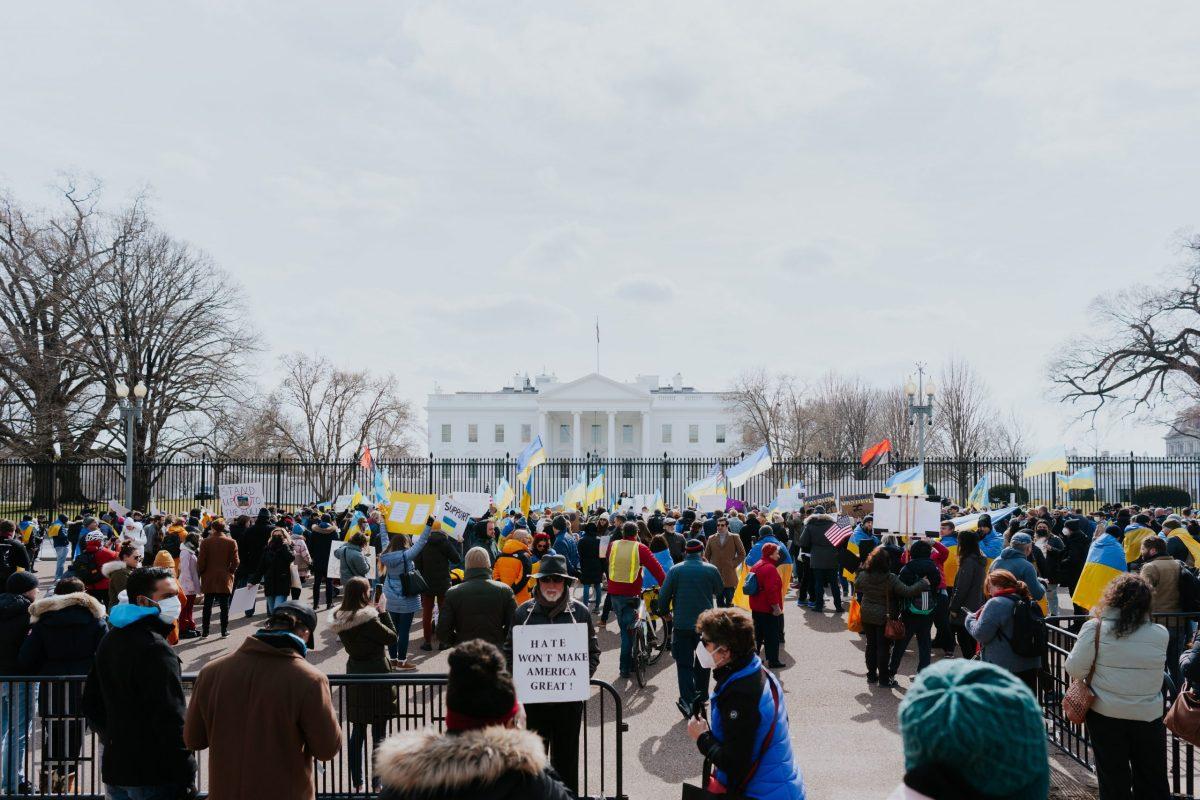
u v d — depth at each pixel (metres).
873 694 10.19
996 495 33.22
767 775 4.12
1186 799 6.31
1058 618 8.66
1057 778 7.36
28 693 6.68
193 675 6.52
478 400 96.31
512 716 2.94
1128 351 43.59
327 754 4.23
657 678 11.20
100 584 11.59
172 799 4.91
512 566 11.77
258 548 15.77
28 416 36.50
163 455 39.50
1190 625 9.38
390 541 11.80
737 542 13.54
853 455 59.94
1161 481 38.31
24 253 36.62
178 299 40.44
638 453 93.81
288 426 51.91
